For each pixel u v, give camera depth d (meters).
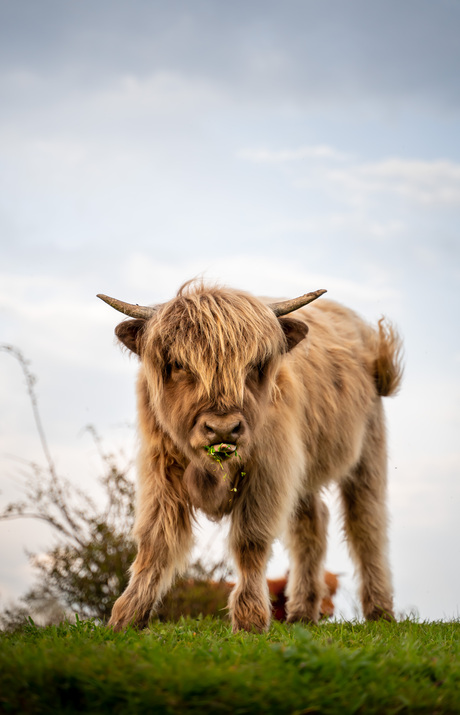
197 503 6.62
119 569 11.51
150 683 4.15
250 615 6.58
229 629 6.65
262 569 6.79
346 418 8.38
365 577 9.26
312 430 7.67
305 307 8.80
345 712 4.01
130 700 4.02
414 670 4.57
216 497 6.60
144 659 4.54
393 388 9.34
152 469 6.82
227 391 6.04
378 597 9.15
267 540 6.82
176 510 6.74
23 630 6.64
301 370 7.61
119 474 12.24
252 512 6.77
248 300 6.51
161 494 6.75
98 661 4.39
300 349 7.76
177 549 6.77
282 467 6.82
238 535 6.80
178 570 6.86
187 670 4.23
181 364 6.22
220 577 12.19
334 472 8.41
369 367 9.17
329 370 8.20
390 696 4.18
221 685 4.12
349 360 8.68
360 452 8.98
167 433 6.69
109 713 4.06
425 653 5.12
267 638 5.79
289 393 7.02
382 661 4.57
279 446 6.80
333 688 4.15
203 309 6.21
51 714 4.06
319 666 4.35
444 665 4.73
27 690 4.19
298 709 4.00
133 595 6.59
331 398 8.05
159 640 5.44
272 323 6.54
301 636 4.92
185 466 6.75
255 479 6.75
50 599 11.43
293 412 7.04
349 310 9.69
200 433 6.03
